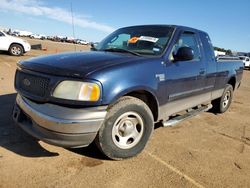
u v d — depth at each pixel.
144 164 3.44
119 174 3.15
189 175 3.26
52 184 2.86
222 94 6.03
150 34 4.38
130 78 3.30
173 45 4.13
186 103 4.53
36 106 3.16
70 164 3.30
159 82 3.70
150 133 3.67
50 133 3.01
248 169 3.56
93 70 3.08
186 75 4.27
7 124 4.40
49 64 3.28
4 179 2.88
